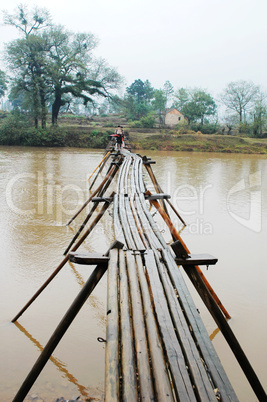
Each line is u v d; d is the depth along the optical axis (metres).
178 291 2.55
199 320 2.28
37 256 5.85
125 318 2.23
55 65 32.16
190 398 1.69
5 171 14.38
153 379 1.80
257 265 5.79
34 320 4.14
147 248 3.25
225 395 1.77
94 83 35.53
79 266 5.57
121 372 1.87
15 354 3.56
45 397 3.00
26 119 33.97
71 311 2.72
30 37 31.27
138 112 57.22
